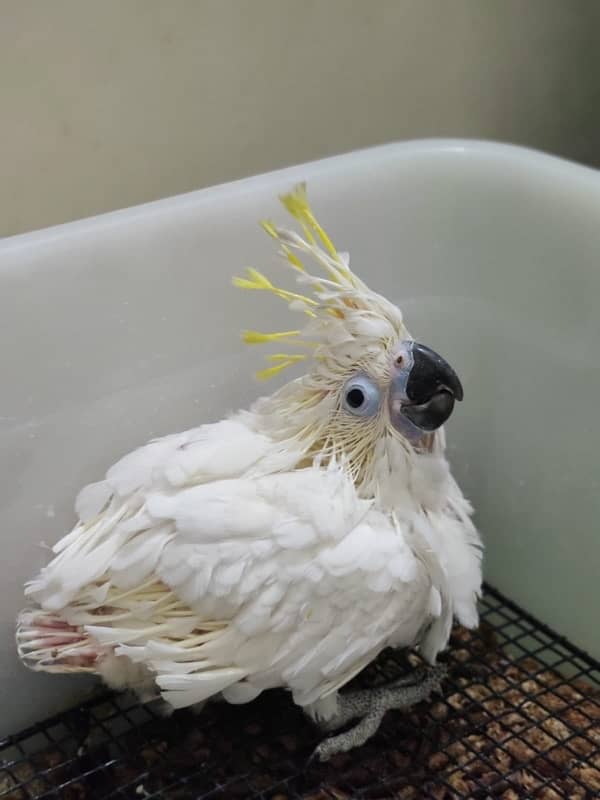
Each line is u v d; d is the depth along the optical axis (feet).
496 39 4.84
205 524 2.72
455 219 3.78
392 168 3.71
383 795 3.23
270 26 4.15
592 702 3.61
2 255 3.07
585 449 3.62
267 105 4.31
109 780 3.33
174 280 3.39
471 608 3.10
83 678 3.54
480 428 3.96
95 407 3.35
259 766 3.32
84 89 3.81
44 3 3.58
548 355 3.67
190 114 4.12
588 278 3.49
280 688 3.50
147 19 3.82
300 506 2.76
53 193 3.94
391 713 3.54
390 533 2.88
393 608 2.86
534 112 5.22
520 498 3.89
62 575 2.83
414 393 2.80
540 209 3.59
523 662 3.86
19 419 3.20
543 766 3.34
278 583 2.74
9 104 3.67
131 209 3.32
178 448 2.98
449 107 4.91
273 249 3.57
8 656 3.36
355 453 2.94
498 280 3.76
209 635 2.84
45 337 3.19
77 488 3.39
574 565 3.76
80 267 3.21
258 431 3.05
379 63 4.54
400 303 3.88
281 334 2.96
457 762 3.33
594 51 5.21
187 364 3.50
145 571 2.78
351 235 3.70
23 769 3.41
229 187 3.47
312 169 3.59
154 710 3.55
